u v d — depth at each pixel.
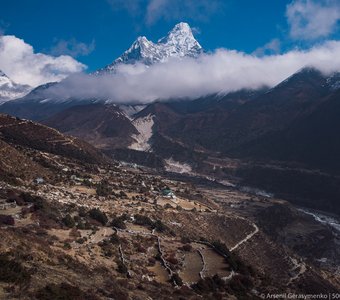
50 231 101.75
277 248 193.62
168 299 75.88
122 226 127.00
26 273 59.69
